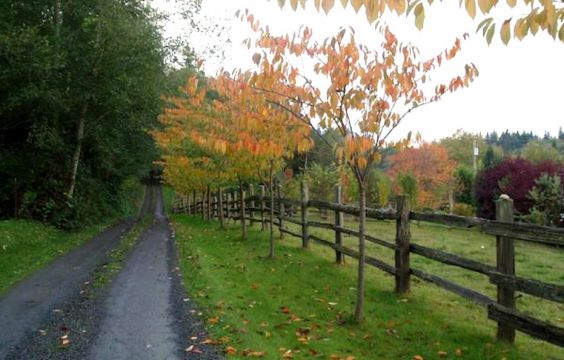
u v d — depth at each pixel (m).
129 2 20.73
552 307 7.48
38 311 6.88
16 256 11.99
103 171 29.81
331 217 26.95
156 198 66.44
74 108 21.00
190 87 7.96
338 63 5.67
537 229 4.72
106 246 14.67
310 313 6.64
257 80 6.18
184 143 20.19
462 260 5.94
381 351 5.24
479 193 22.77
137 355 5.09
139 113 22.17
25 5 18.53
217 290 7.91
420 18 2.94
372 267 9.82
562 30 3.14
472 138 52.19
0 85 17.73
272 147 6.52
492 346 5.19
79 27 19.70
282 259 10.80
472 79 6.03
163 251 13.27
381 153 6.50
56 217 19.23
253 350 5.14
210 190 22.73
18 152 20.67
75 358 5.04
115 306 7.09
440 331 5.83
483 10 2.76
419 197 32.50
